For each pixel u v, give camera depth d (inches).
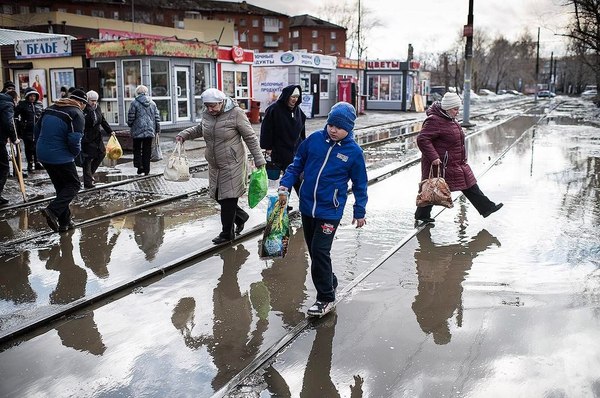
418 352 161.8
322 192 185.8
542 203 350.0
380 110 1547.7
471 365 153.4
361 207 188.9
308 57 1110.4
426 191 291.6
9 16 1588.3
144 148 463.5
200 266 241.8
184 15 3011.8
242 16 3499.0
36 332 179.2
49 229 300.2
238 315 191.2
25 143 470.3
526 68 4394.7
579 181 424.2
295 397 140.1
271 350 162.9
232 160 262.1
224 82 929.5
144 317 189.8
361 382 146.3
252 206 258.8
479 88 3715.6
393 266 237.6
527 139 739.4
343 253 257.0
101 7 2578.7
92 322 186.4
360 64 1325.0
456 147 295.7
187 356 162.7
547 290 207.6
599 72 1352.1
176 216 330.0
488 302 197.5
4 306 198.4
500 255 250.2
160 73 796.6
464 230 292.8
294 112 312.7
